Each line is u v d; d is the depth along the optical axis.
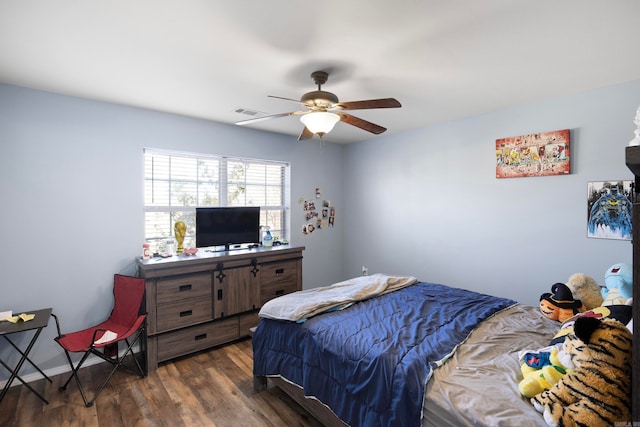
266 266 3.33
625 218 2.44
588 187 2.62
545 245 2.88
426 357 1.55
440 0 1.43
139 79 2.30
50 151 2.53
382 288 2.68
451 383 1.38
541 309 2.21
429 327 1.93
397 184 4.12
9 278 2.39
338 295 2.47
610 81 2.41
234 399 2.22
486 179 3.25
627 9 1.50
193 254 3.06
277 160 4.05
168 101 2.78
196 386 2.38
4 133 2.36
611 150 2.50
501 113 3.11
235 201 3.74
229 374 2.56
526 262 3.00
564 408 1.09
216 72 2.19
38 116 2.48
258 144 3.85
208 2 1.43
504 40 1.79
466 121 3.40
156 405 2.15
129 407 2.12
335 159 4.76
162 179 3.19
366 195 4.55
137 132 2.95
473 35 1.74
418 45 1.84
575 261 2.70
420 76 2.29
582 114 2.63
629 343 1.09
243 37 1.74
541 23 1.62
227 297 3.03
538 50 1.91
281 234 4.22
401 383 1.42
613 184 2.49
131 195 2.93
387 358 1.55
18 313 2.42
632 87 2.39
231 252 3.20
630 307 1.55
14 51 1.88
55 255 2.57
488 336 1.82
